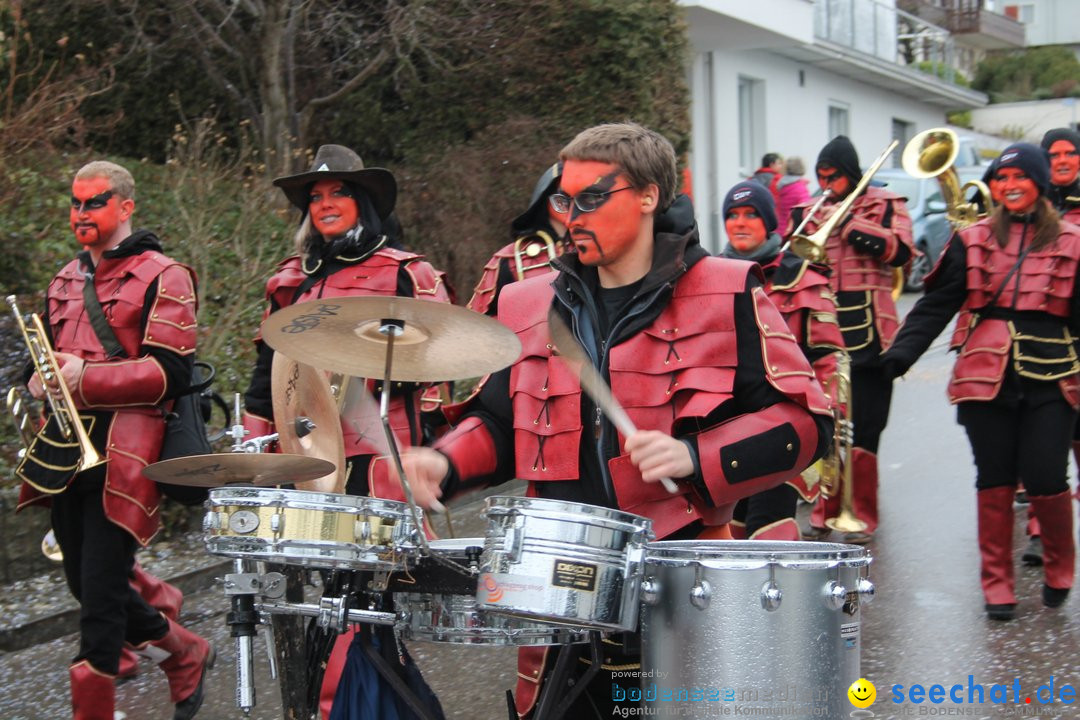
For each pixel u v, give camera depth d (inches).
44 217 416.8
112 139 593.6
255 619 142.2
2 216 400.2
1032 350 252.7
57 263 401.1
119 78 596.4
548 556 118.7
